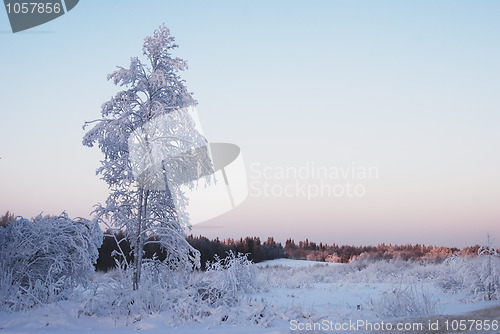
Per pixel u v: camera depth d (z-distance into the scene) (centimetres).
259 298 1578
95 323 1058
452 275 1847
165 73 1527
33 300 1226
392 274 2678
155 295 1169
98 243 1512
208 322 1063
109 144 1438
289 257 5300
